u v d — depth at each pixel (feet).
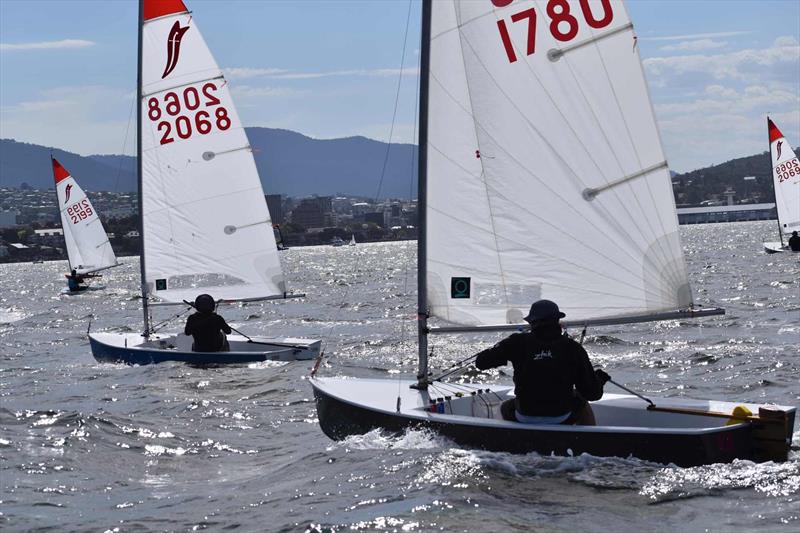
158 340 236.02
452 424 110.01
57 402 174.09
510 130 121.80
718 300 379.14
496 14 121.08
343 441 120.98
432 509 90.74
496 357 108.68
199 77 244.42
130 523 93.86
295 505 96.63
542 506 91.09
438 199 122.31
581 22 120.78
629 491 94.63
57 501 103.45
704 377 189.16
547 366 105.70
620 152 121.39
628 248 122.01
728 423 105.40
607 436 103.40
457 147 122.11
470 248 122.93
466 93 121.60
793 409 104.68
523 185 122.52
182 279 244.83
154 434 138.00
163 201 242.99
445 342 274.57
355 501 95.76
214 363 212.64
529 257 122.93
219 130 246.68
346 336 307.78
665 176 120.57
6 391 195.11
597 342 255.29
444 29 120.98
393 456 110.32
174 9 241.96
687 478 98.07
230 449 128.88
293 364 213.25
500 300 123.24
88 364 235.20
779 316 306.14
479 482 98.02
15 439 133.49
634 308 122.83
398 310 425.28
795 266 595.06
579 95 121.19
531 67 121.39
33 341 329.52
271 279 250.78
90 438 134.31
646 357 223.30
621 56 120.26
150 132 241.76
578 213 122.42
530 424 106.22
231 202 247.70
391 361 231.30
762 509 88.99
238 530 90.22
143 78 241.14
